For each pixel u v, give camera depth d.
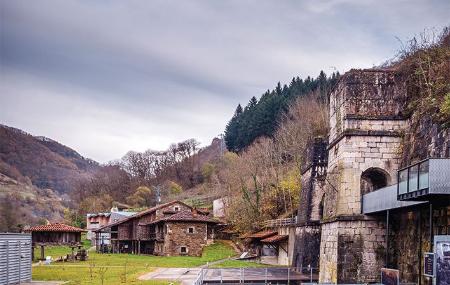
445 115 30.70
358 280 34.84
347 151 36.91
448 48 37.47
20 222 111.25
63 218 153.12
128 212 126.44
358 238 35.38
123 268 55.38
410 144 35.22
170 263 63.22
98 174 199.38
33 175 199.25
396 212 33.25
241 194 93.19
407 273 31.98
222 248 78.19
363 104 37.34
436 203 26.47
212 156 194.62
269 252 69.12
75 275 47.44
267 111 132.50
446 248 22.11
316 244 51.56
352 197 36.47
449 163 23.16
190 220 78.19
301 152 88.50
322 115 91.00
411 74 37.09
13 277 40.66
